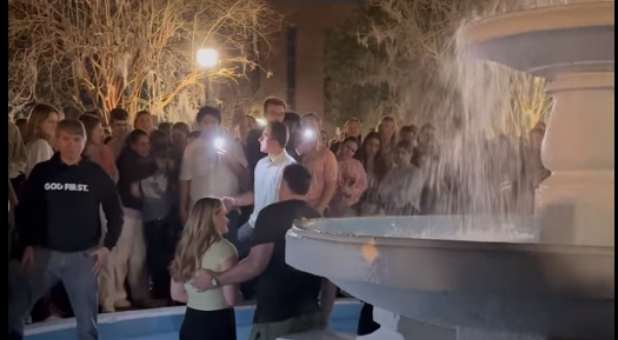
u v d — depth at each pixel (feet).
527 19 6.00
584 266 4.81
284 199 12.46
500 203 23.57
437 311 5.87
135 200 17.40
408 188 22.62
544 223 6.72
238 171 18.66
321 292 13.48
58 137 15.10
